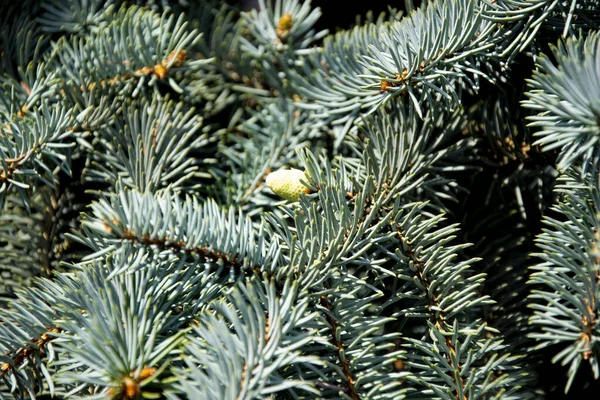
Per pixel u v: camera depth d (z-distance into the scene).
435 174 0.94
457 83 0.95
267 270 0.87
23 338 0.88
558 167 0.86
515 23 0.91
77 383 0.87
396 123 0.93
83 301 0.87
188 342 0.84
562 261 0.85
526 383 0.92
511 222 0.96
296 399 0.85
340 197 0.89
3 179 0.92
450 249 0.89
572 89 0.84
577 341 0.84
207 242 0.86
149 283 0.87
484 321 0.94
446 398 0.86
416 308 0.89
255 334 0.83
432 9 0.92
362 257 0.89
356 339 0.86
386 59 0.92
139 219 0.84
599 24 0.91
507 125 0.95
